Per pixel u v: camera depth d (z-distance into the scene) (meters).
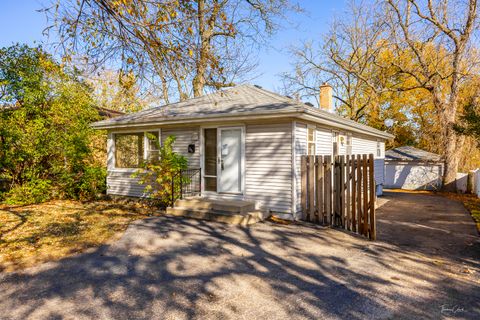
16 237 6.64
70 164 12.20
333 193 8.12
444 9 17.61
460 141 18.28
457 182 18.59
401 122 27.16
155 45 5.27
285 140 8.65
